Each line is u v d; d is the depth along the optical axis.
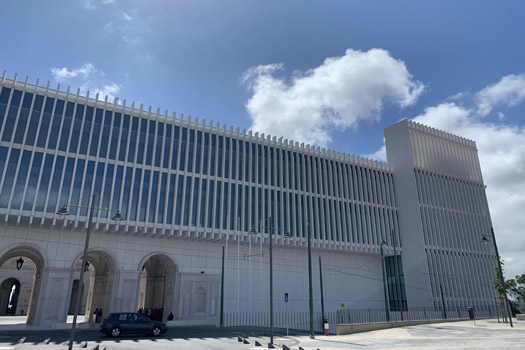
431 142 58.94
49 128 34.66
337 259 51.81
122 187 36.44
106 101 38.03
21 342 20.00
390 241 52.72
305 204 46.78
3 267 63.38
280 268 46.72
